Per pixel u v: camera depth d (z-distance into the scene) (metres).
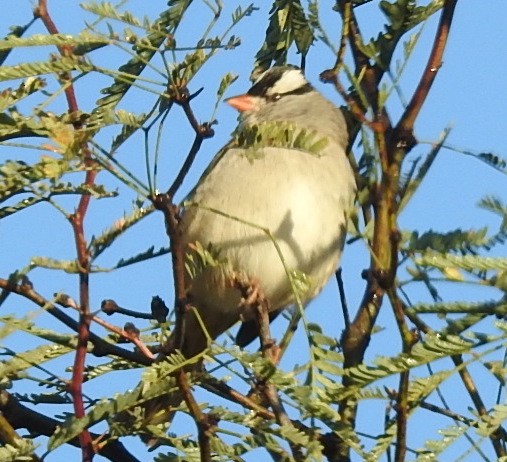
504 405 6.29
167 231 6.50
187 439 7.23
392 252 6.32
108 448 8.62
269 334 9.23
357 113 7.54
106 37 6.52
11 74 6.21
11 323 6.73
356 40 8.33
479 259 5.68
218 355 7.61
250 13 6.70
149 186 6.30
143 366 8.17
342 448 7.12
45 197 6.48
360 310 7.99
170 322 7.86
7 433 7.43
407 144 7.85
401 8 8.05
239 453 6.57
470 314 5.79
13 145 6.23
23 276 7.05
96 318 7.32
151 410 7.05
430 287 6.45
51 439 6.57
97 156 6.25
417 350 5.88
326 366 6.41
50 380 7.44
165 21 6.65
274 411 6.97
